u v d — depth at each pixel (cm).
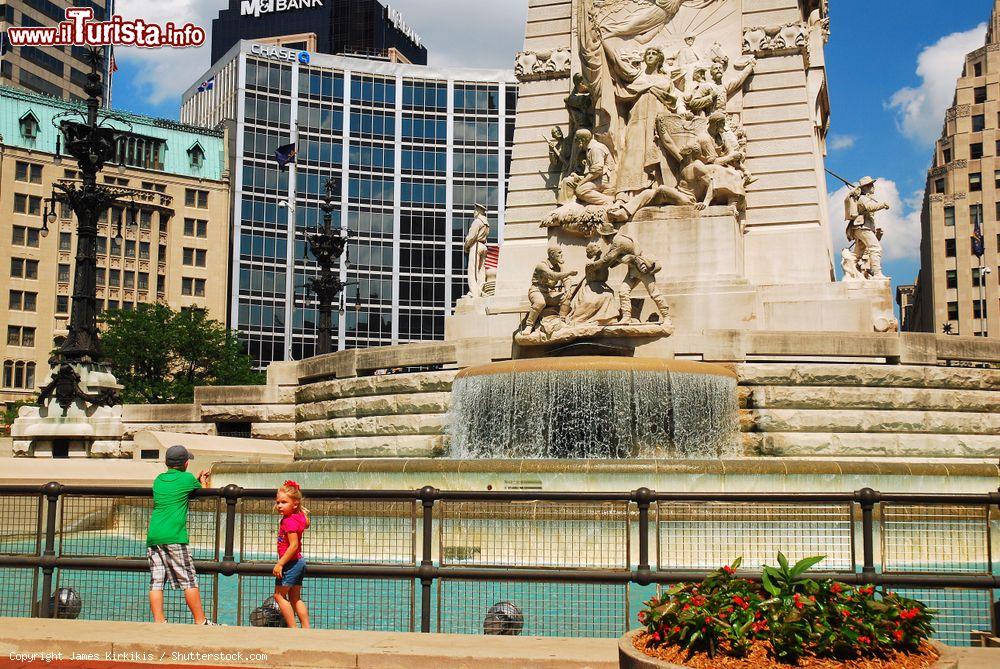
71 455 2970
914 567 1040
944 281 9419
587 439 2206
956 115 9575
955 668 683
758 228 2641
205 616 1105
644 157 2661
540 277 2508
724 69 2691
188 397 6600
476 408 2334
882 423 2322
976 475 1638
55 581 1116
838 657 684
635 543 1281
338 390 2791
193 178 8425
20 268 7869
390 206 8788
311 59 8738
